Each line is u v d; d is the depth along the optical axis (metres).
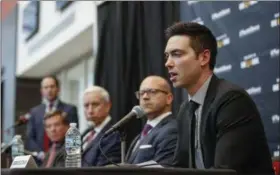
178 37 3.49
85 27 10.36
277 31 5.89
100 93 6.20
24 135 8.84
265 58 6.03
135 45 8.55
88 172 2.00
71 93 13.85
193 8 7.43
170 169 2.10
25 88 14.82
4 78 14.30
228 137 3.06
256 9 6.22
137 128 7.70
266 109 5.95
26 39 14.04
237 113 3.13
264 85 6.02
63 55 12.87
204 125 3.29
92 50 12.41
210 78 3.49
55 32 12.15
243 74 6.35
